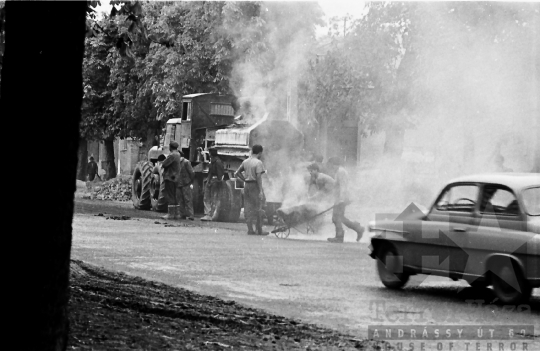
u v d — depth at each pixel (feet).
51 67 23.53
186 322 37.60
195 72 158.40
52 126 23.53
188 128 126.21
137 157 268.21
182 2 159.94
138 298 43.68
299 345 34.32
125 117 180.65
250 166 93.30
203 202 126.21
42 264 23.32
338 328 40.27
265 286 53.78
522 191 48.21
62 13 23.66
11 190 23.35
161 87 159.94
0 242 23.35
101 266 60.54
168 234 88.22
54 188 23.53
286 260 68.03
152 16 162.71
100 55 189.98
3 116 23.61
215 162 113.91
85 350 29.25
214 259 67.36
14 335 23.13
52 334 23.50
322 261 67.92
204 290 51.34
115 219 106.83
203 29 157.99
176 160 114.42
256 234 93.30
